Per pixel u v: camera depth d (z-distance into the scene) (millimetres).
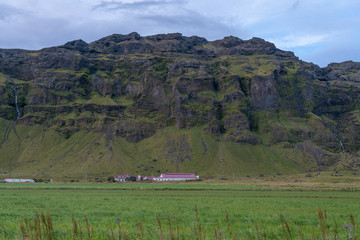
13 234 29281
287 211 53250
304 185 162000
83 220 40625
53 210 53188
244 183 188500
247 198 84438
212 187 143500
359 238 21312
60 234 29328
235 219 42156
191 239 26172
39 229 17719
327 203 71000
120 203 67125
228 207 59312
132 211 51281
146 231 30547
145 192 108812
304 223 39062
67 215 46156
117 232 28359
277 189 129125
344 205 66500
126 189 127125
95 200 74688
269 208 58375
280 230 32156
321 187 141875
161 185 165750
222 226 36156
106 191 114125
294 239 28469
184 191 115500
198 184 180750
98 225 36219
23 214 47250
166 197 85688
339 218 44688
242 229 33781
